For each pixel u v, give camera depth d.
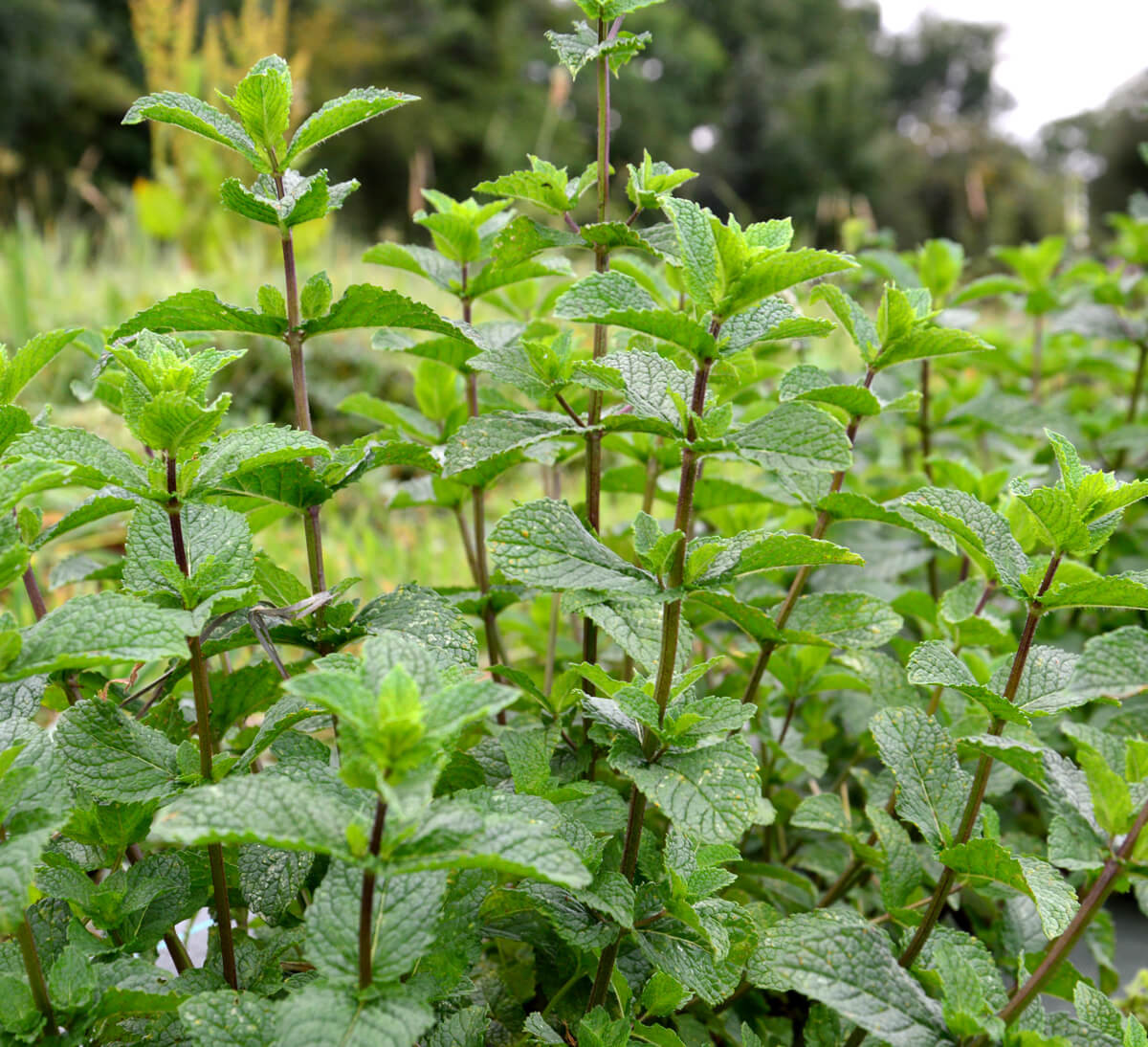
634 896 0.40
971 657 0.53
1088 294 0.99
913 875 0.45
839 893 0.52
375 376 1.45
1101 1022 0.40
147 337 0.40
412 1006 0.31
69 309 1.53
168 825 0.29
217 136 0.41
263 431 0.38
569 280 0.60
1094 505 0.38
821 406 0.50
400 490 0.57
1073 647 0.74
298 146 0.42
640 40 0.43
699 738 0.38
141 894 0.38
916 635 0.77
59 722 0.38
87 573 0.50
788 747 0.56
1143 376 0.91
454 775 0.43
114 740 0.38
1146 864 0.37
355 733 0.30
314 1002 0.31
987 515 0.41
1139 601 0.37
